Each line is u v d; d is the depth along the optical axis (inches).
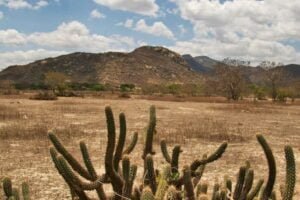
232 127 888.3
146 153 170.2
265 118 1198.3
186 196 137.0
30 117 1026.7
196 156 515.8
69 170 140.9
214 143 629.6
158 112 1348.4
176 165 162.1
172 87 3440.0
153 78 6953.7
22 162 458.6
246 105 1964.8
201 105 1894.7
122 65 7086.6
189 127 845.2
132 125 883.4
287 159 127.1
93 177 148.1
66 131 716.0
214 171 426.9
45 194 336.8
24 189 156.2
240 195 149.0
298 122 1080.8
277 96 2647.6
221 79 2559.1
